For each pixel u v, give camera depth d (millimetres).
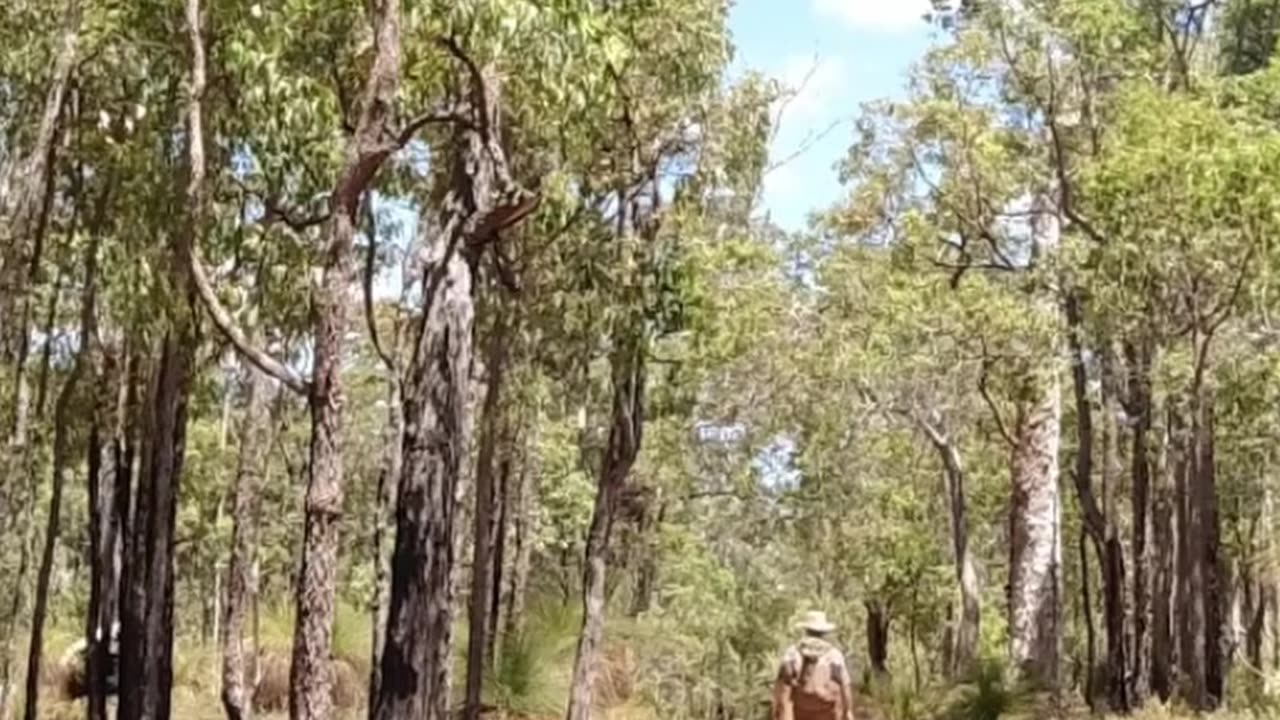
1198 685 26438
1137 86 25406
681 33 17219
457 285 13922
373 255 17078
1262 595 42812
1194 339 25312
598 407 27188
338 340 10273
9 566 25031
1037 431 30578
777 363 31953
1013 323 27703
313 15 12352
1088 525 28141
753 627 36000
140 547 16562
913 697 28594
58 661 27625
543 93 12625
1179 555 27156
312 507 10141
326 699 10047
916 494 42250
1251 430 33031
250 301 13938
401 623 13578
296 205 13914
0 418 17062
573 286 18156
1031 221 28516
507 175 12789
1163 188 23062
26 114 14258
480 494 19344
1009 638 31172
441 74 13203
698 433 35469
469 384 14070
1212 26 30766
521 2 11078
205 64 12484
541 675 22078
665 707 28859
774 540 41594
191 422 25172
